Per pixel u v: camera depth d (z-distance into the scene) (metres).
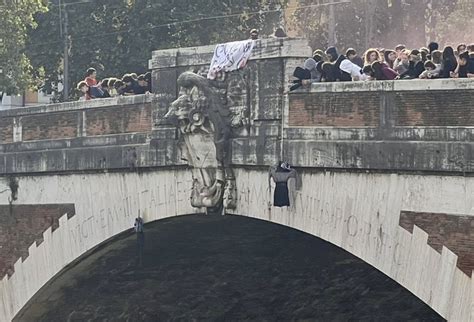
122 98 34.94
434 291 26.88
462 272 26.33
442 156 26.69
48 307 39.25
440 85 26.73
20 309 38.94
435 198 26.92
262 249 36.12
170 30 57.66
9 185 38.94
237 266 37.41
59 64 59.34
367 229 28.44
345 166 28.72
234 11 59.00
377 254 28.22
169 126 33.22
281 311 38.31
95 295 39.41
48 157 37.41
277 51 30.34
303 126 29.78
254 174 31.22
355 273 34.66
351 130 28.56
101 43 58.12
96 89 37.59
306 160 29.66
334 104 29.03
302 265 35.94
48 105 37.41
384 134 27.86
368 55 29.84
